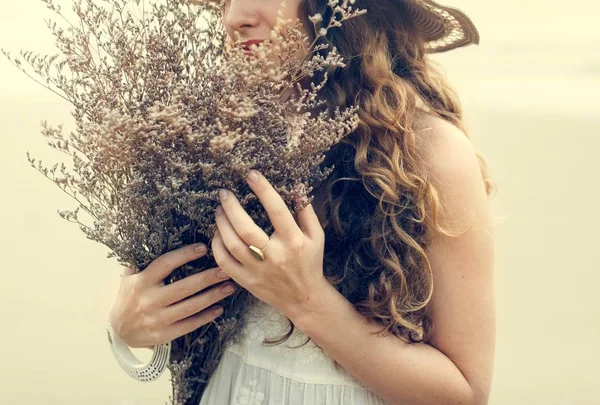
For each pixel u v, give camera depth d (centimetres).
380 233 154
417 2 170
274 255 139
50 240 575
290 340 157
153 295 149
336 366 156
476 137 793
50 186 664
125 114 130
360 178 157
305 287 143
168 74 135
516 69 1093
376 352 149
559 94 966
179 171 131
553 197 654
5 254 548
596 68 1094
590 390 387
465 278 151
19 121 778
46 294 495
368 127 158
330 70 164
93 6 141
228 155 130
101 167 141
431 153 154
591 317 466
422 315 157
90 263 539
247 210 144
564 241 573
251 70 128
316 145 136
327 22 163
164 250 150
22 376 397
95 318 467
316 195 162
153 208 141
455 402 152
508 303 488
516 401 377
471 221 151
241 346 161
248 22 149
